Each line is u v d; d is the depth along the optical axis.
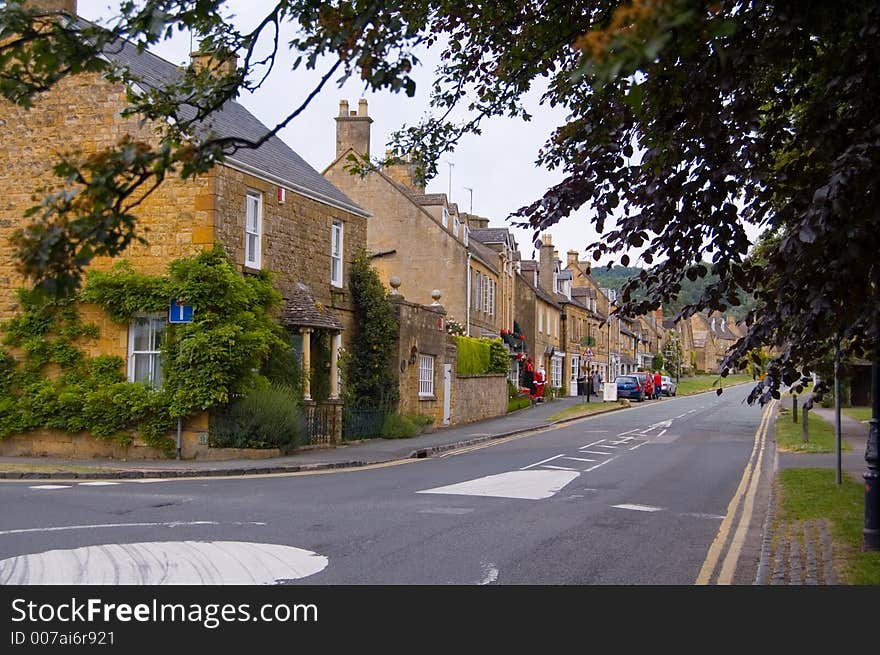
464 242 41.03
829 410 39.03
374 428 24.34
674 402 53.12
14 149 19.50
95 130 19.08
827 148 5.95
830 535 9.60
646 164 6.40
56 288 4.33
